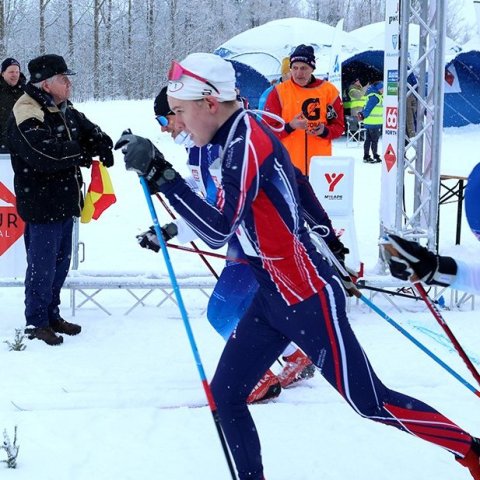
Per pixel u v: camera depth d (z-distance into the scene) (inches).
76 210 184.9
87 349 183.6
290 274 103.4
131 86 1424.7
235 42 761.0
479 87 768.9
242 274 143.6
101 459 129.0
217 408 111.3
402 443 136.9
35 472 123.6
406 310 220.8
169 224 120.9
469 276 89.2
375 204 397.7
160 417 145.9
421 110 235.8
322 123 235.1
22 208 179.3
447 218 362.0
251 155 97.2
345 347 105.0
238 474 113.0
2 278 225.3
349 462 129.6
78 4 1403.8
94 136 193.5
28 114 172.1
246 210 97.5
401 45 223.6
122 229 336.5
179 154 584.7
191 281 211.0
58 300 193.9
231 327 147.2
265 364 112.0
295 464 128.7
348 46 743.7
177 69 101.0
